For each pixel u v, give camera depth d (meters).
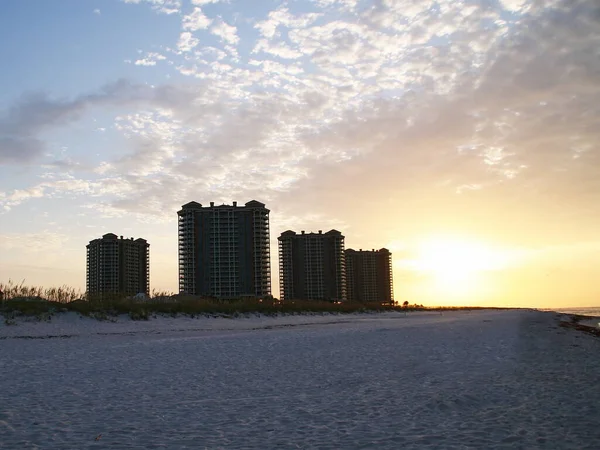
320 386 13.42
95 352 20.30
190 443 8.36
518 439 8.61
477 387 12.99
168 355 19.50
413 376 14.80
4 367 16.36
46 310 34.31
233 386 13.43
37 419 9.88
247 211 99.81
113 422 9.71
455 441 8.48
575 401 11.41
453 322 42.91
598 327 37.75
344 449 8.05
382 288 150.62
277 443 8.37
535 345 22.17
